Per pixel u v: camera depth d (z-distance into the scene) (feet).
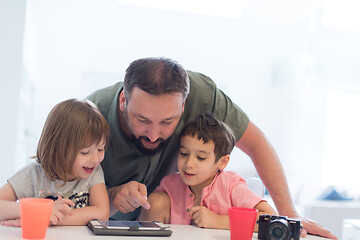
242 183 4.02
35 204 2.54
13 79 7.97
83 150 3.47
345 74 17.04
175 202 4.12
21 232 2.72
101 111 4.31
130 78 3.67
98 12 16.58
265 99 18.17
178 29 17.42
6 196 3.51
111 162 4.33
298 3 16.81
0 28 8.00
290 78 17.53
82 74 16.39
